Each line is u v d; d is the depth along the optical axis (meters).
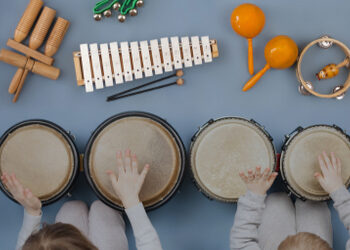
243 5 2.31
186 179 2.49
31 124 2.07
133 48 2.33
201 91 2.51
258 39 2.51
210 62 2.51
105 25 2.49
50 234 1.38
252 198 1.80
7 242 2.47
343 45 2.34
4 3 2.46
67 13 2.47
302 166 2.10
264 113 2.53
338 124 2.53
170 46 2.41
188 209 2.50
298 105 2.53
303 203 2.33
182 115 2.51
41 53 2.37
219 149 2.09
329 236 2.25
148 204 2.02
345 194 1.92
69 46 2.47
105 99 2.49
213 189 2.09
